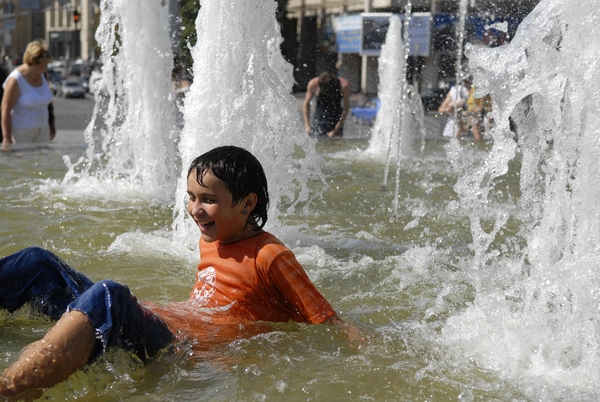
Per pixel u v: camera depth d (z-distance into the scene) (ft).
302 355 8.50
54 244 14.42
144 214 17.65
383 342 9.16
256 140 15.42
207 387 7.61
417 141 40.06
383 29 76.89
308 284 9.37
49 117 30.45
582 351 8.64
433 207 20.02
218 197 9.41
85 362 7.53
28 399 7.18
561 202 9.83
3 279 9.32
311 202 20.21
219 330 9.13
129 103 21.20
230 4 15.02
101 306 7.66
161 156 21.07
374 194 22.07
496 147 11.17
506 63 10.59
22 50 256.32
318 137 40.70
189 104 15.38
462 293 11.75
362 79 106.73
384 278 12.65
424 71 69.46
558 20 10.11
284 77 33.32
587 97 9.57
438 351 8.93
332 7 117.60
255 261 9.44
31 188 20.43
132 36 20.98
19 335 9.06
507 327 9.36
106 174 22.84
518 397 7.66
